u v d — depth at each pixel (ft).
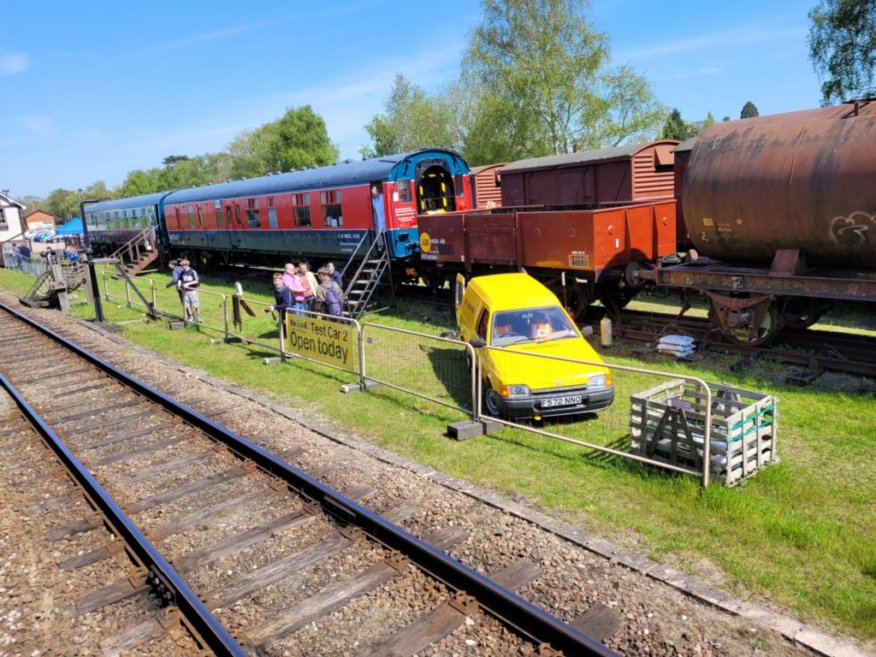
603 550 18.74
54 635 16.69
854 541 18.30
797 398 30.25
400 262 63.62
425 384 36.73
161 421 33.22
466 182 66.49
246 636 16.02
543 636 15.19
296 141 242.78
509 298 34.68
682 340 37.70
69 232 179.73
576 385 28.68
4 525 22.86
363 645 15.53
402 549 19.33
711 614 15.81
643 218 43.57
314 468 25.89
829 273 34.19
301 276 48.83
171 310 70.18
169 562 19.67
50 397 38.96
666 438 23.52
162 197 112.88
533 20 112.47
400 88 173.68
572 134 117.70
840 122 31.81
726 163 35.58
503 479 24.02
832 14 77.05
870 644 14.49
